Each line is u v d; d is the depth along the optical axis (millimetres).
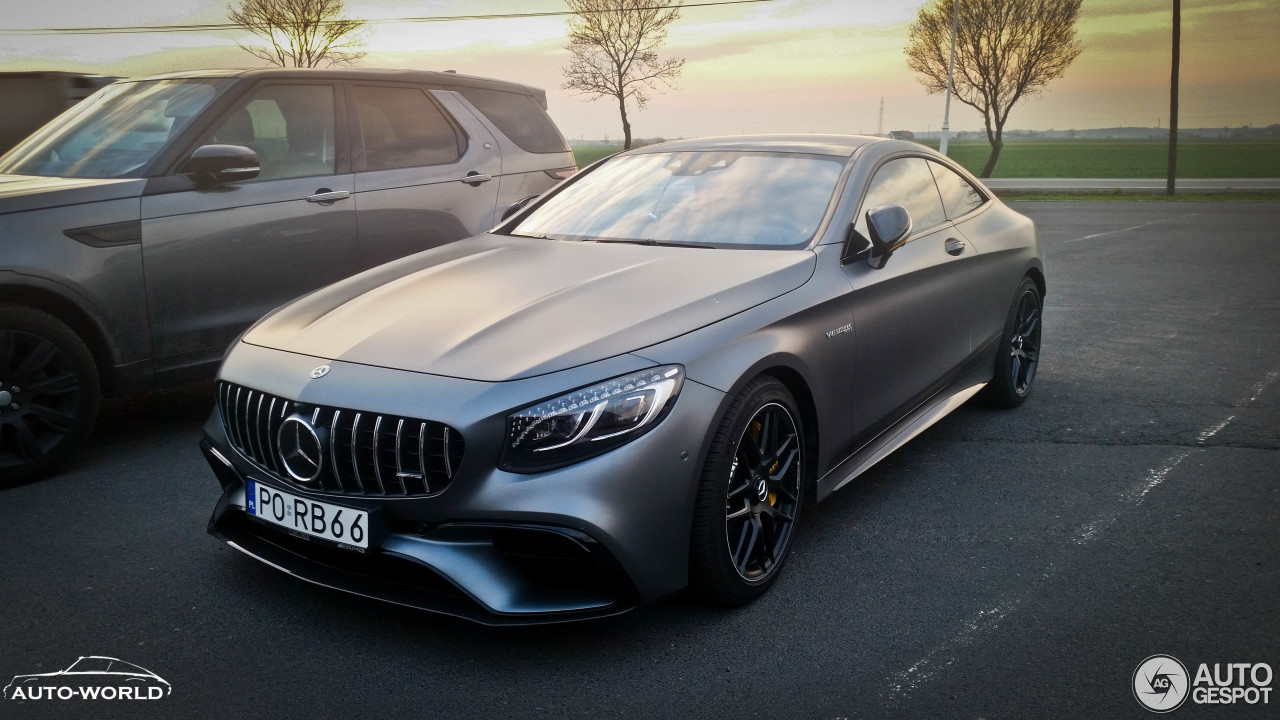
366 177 4887
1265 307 7551
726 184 3619
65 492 3707
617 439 2346
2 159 4594
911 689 2348
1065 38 40250
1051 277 9352
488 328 2609
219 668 2457
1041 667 2443
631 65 45938
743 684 2379
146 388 4164
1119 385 5211
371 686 2377
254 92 4574
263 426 2598
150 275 4078
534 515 2281
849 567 3041
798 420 2914
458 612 2395
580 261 3176
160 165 4160
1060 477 3832
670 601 2830
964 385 4242
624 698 2320
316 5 36969
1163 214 18422
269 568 3059
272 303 4543
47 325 3752
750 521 2770
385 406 2369
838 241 3260
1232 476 3811
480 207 5395
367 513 2383
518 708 2281
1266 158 65062
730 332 2666
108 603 2805
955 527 3352
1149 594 2838
